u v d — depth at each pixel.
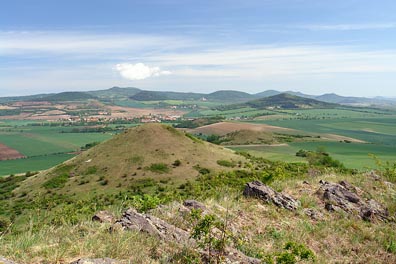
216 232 8.98
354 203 13.91
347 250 10.17
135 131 97.50
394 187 16.73
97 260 6.37
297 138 169.75
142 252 7.27
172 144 92.06
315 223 11.81
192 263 7.18
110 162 84.69
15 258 6.50
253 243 9.52
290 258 7.73
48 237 7.89
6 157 154.88
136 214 9.30
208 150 93.69
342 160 98.88
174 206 11.02
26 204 60.00
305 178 18.47
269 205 12.82
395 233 11.41
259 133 174.75
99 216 9.88
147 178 75.50
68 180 78.69
